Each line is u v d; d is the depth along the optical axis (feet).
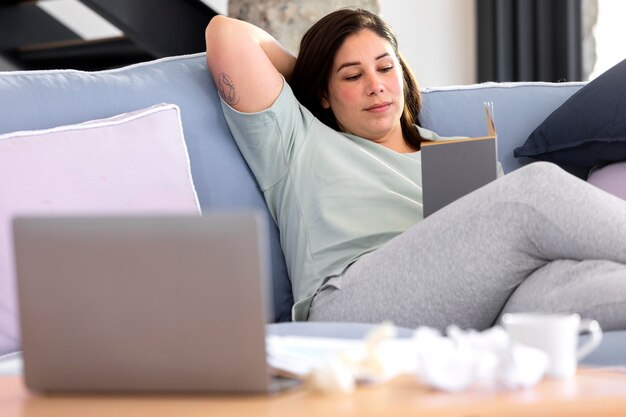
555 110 9.36
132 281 4.06
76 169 6.95
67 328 4.16
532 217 6.39
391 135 9.16
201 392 4.04
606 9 15.79
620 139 8.66
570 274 6.17
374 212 8.25
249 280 3.94
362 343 4.46
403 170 8.77
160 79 8.32
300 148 8.51
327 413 3.51
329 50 8.95
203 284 3.99
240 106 8.38
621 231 6.02
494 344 4.06
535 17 16.94
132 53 14.51
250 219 3.93
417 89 9.39
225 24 8.50
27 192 6.64
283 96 8.51
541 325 4.18
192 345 4.02
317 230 8.20
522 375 3.90
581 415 3.60
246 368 3.95
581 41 16.37
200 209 7.59
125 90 8.00
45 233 4.15
